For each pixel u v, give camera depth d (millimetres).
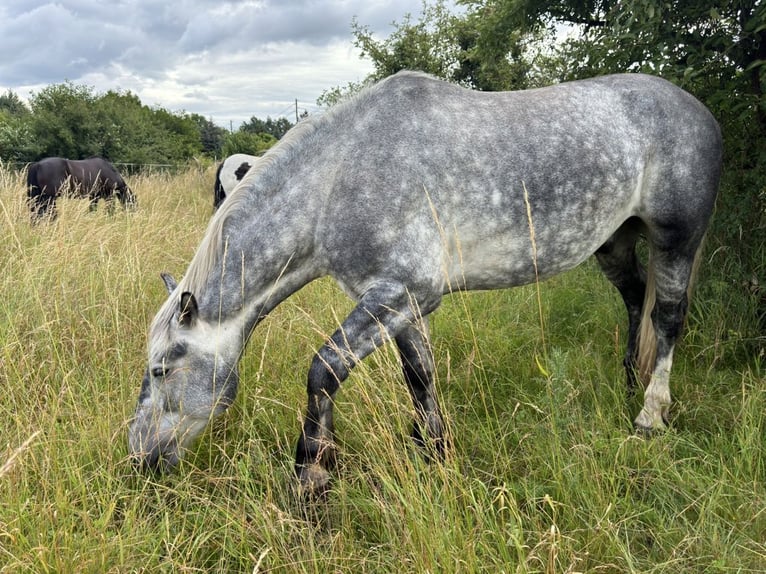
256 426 2639
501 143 2277
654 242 2705
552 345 3541
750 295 3336
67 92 16391
